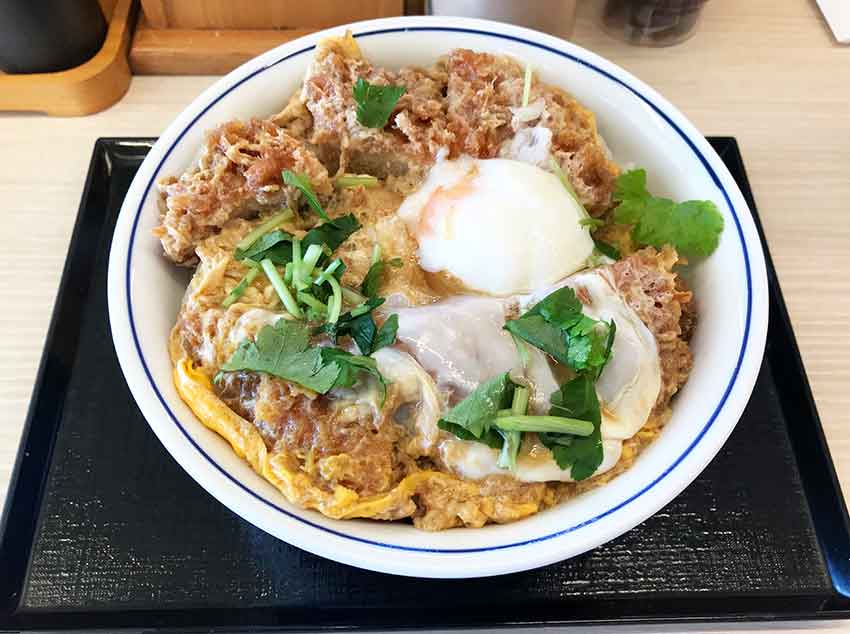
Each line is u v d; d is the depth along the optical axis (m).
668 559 0.20
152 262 0.21
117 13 0.30
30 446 0.22
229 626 0.19
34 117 0.29
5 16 0.26
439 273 0.22
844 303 0.26
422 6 0.33
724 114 0.30
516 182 0.23
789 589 0.20
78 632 0.19
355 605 0.19
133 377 0.19
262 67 0.24
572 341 0.19
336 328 0.20
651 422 0.20
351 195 0.23
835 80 0.32
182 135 0.23
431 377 0.20
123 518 0.20
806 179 0.29
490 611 0.19
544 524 0.18
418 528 0.19
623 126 0.25
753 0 0.33
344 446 0.19
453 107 0.24
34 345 0.24
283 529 0.17
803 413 0.23
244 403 0.20
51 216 0.27
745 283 0.21
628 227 0.24
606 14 0.32
